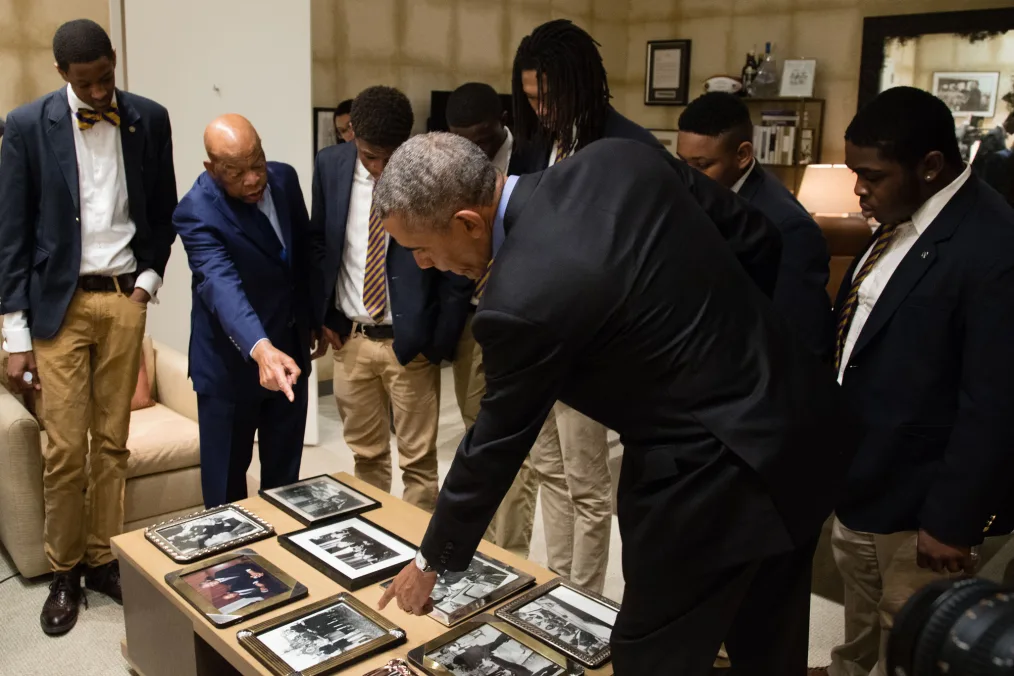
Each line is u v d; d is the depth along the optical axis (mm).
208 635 1912
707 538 1367
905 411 1812
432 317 2658
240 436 2746
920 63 5730
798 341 1479
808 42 6145
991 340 1654
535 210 1368
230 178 2443
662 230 1363
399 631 1865
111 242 2715
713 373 1347
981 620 634
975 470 1661
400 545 2258
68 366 2697
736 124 2182
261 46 4020
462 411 2850
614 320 1322
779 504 1349
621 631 1506
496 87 6238
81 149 2639
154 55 3854
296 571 2158
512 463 1427
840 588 2926
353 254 2742
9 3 3953
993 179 5562
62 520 2775
